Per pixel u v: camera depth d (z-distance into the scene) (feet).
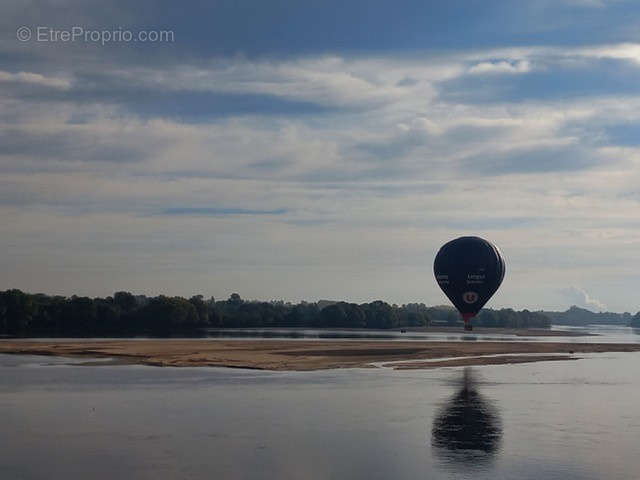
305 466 133.69
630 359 392.27
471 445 150.61
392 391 228.84
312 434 159.74
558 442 153.89
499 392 228.63
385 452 144.36
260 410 189.26
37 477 126.00
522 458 140.56
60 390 225.35
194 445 148.56
